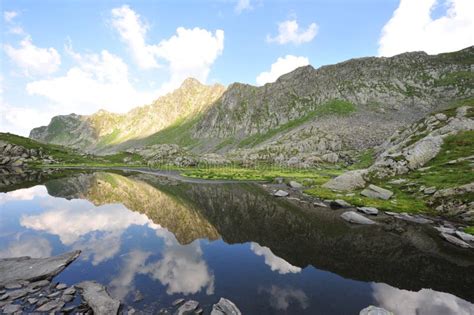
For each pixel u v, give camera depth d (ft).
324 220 139.74
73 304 56.29
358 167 426.51
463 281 72.84
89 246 96.99
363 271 79.15
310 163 552.82
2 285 63.72
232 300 60.64
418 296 64.69
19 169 443.32
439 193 152.46
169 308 56.18
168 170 534.37
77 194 217.15
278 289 66.85
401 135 372.38
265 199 209.77
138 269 77.36
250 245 103.14
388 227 124.36
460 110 280.31
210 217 152.35
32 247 95.04
